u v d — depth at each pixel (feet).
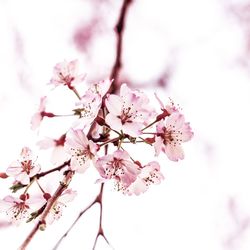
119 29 3.05
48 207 2.37
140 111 2.40
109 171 2.37
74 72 2.61
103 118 2.40
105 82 2.42
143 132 2.42
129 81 3.25
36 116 2.55
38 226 2.37
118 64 2.97
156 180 2.44
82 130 2.39
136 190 2.44
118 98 2.39
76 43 3.30
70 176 2.40
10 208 2.42
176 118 2.43
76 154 2.40
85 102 2.40
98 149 2.39
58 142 2.53
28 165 2.43
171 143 2.44
